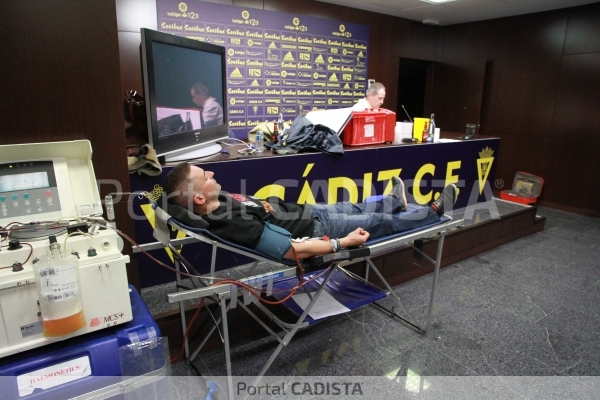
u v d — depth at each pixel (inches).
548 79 204.7
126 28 148.4
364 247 71.5
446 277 123.3
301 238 76.7
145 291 92.3
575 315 101.3
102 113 71.4
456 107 245.8
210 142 112.9
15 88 63.2
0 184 54.1
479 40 230.1
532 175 213.8
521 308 104.5
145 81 82.8
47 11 63.2
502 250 146.6
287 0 184.2
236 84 178.7
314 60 199.6
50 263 45.0
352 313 101.5
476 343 88.8
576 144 198.1
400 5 198.1
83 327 48.3
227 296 62.4
